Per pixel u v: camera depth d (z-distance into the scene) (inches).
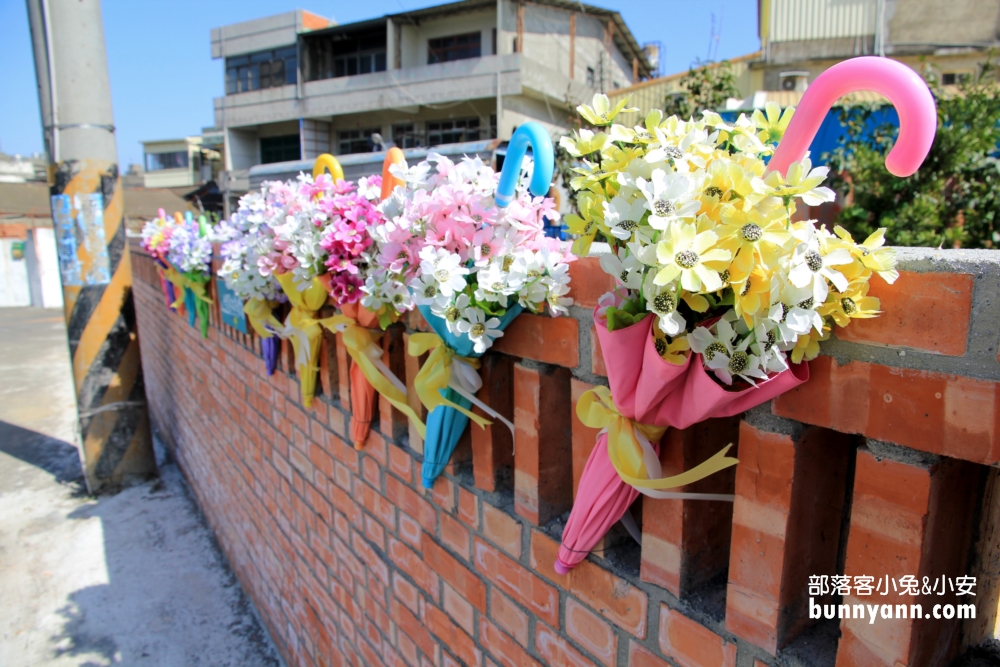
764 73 467.5
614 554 48.0
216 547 178.9
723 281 29.1
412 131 853.8
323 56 914.1
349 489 89.0
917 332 28.6
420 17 807.1
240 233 93.4
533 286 45.5
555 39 828.0
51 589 160.9
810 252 28.7
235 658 133.5
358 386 78.5
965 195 191.8
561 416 53.6
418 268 52.4
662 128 35.7
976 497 33.9
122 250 217.0
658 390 35.1
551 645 53.6
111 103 214.8
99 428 217.0
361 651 91.7
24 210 850.8
